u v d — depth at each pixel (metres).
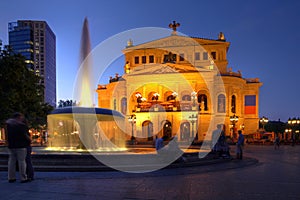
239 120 64.06
